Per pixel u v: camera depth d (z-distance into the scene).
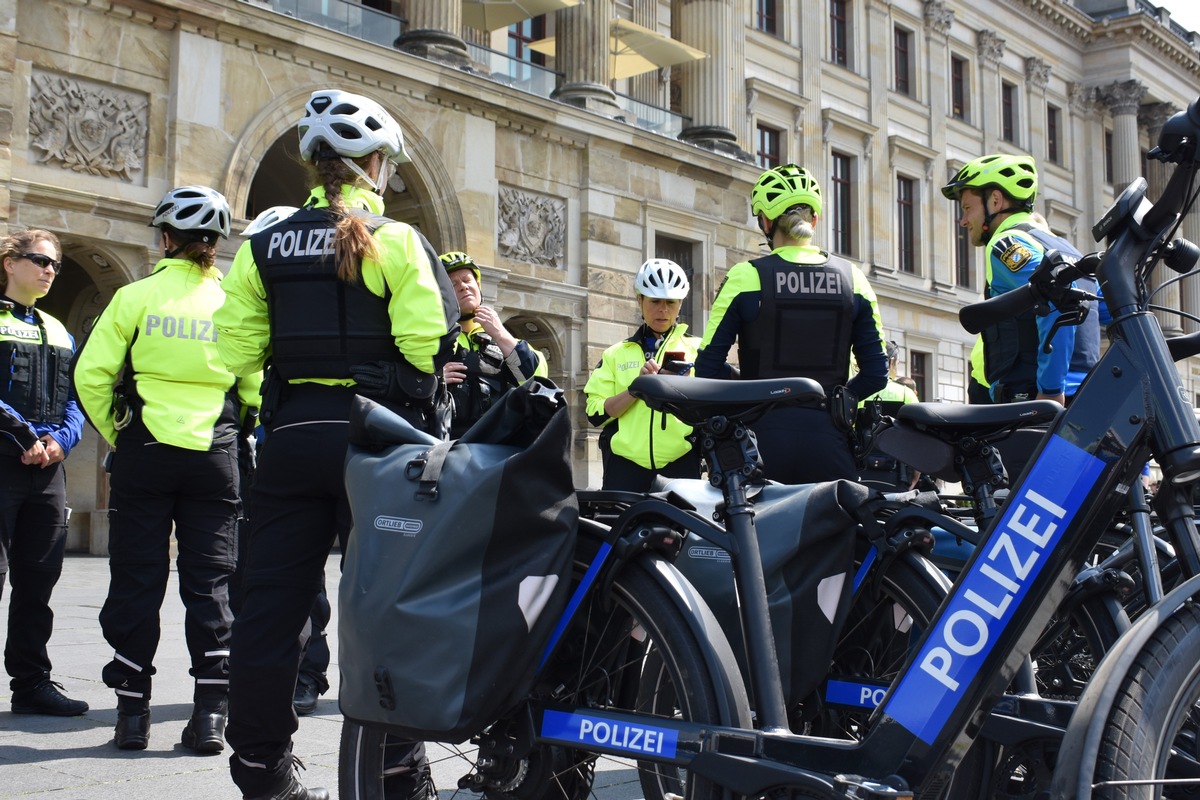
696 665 2.49
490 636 2.49
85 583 12.34
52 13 15.49
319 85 18.14
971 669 2.37
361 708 2.59
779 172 4.61
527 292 21.50
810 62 31.80
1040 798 2.89
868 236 33.47
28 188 15.02
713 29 26.88
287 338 3.12
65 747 4.62
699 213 24.89
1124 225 2.49
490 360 5.52
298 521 3.13
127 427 4.71
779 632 3.11
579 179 22.69
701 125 26.53
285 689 3.11
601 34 23.53
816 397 2.66
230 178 16.95
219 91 16.94
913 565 3.23
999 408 3.23
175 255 5.00
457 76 20.00
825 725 3.42
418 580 2.54
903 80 35.72
